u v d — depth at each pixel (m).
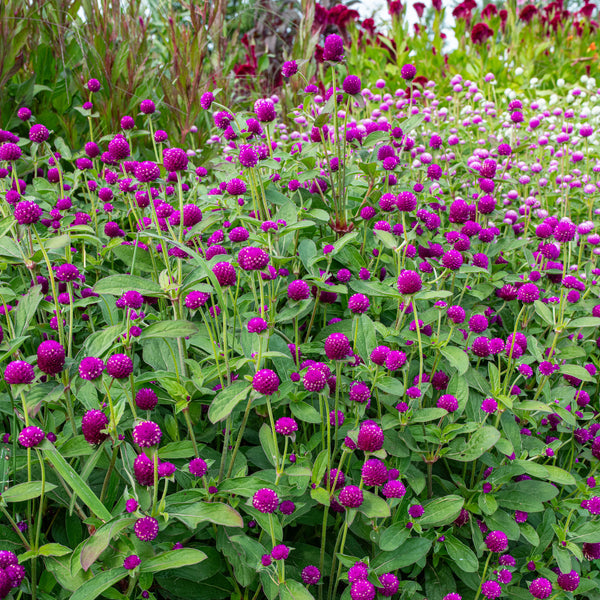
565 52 11.03
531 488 2.45
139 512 1.75
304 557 2.29
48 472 2.19
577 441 2.88
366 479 2.02
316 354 2.90
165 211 2.79
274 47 9.78
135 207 3.44
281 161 3.68
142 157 5.52
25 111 4.36
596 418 3.13
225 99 6.16
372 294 2.44
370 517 2.06
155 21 7.00
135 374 2.64
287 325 3.11
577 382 2.96
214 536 2.20
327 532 2.48
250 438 2.61
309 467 2.24
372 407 2.69
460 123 6.42
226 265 2.20
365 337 2.58
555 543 2.41
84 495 1.79
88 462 1.87
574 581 2.27
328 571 2.28
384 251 3.39
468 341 2.75
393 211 3.08
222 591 2.19
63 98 5.23
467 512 2.40
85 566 1.60
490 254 3.44
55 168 3.68
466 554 2.24
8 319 2.22
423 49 10.18
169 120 5.76
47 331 2.58
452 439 2.39
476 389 2.70
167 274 2.34
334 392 2.43
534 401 2.54
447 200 4.31
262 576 1.96
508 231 4.35
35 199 3.55
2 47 4.73
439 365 2.81
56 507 2.30
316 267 2.97
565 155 4.86
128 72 5.39
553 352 2.85
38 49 5.32
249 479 2.03
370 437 1.96
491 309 3.34
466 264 2.97
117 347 2.14
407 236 2.82
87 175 4.35
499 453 2.59
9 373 1.78
